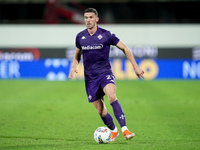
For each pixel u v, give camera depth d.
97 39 20.53
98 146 19.36
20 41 72.12
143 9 83.81
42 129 26.25
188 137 23.34
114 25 72.50
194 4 81.31
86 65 21.08
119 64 70.38
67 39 72.25
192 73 70.75
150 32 71.94
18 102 42.75
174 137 23.34
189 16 82.44
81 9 83.75
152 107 39.12
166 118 32.06
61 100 44.75
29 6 85.75
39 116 33.12
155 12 83.50
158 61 70.88
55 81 66.44
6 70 71.62
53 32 72.31
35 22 79.81
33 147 19.38
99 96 21.05
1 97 47.03
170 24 71.94
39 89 55.09
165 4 82.50
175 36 71.44
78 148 18.84
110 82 20.33
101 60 20.81
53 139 22.33
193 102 42.94
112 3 83.94
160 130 26.09
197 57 70.88
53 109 37.75
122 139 22.61
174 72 70.94
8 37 72.06
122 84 61.12
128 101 43.84
